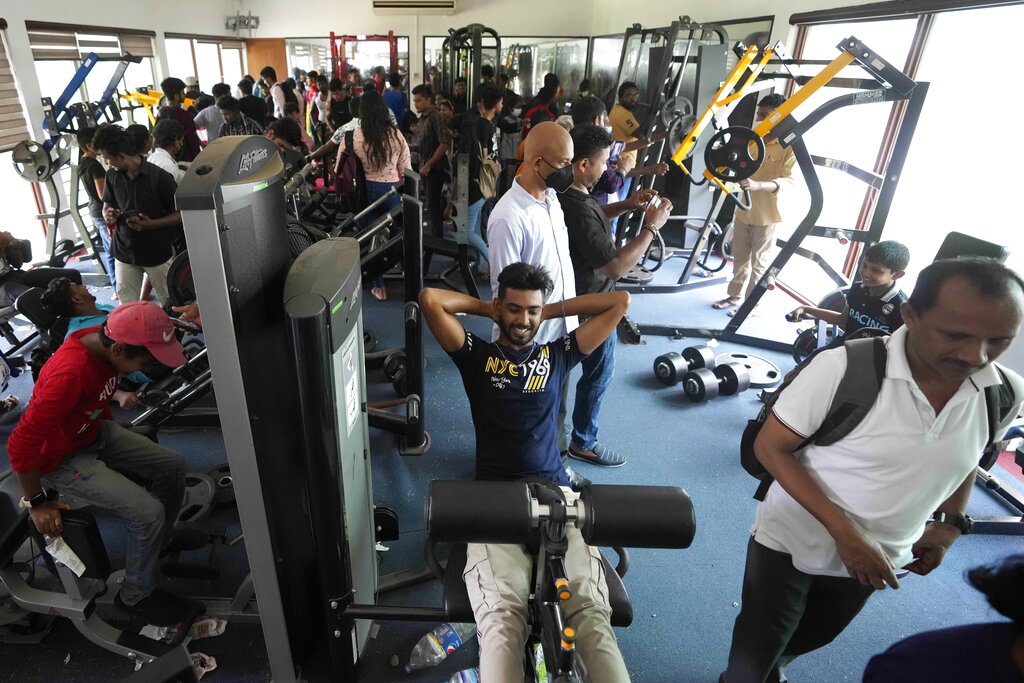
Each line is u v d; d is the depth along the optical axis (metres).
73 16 6.14
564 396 2.75
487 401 1.69
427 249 4.17
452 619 1.51
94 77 6.62
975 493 2.72
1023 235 3.37
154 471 1.94
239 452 1.28
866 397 1.15
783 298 4.89
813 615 1.51
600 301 1.79
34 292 2.68
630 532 1.03
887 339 1.18
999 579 0.71
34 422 1.51
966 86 3.70
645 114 5.39
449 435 3.00
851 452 1.20
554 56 10.49
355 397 1.52
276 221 1.35
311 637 1.80
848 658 1.94
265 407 1.32
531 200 2.11
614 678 1.33
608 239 2.32
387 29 10.47
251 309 1.22
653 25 7.65
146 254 3.47
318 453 1.34
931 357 1.04
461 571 1.59
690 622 2.05
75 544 1.65
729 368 3.43
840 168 3.42
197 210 1.03
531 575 1.50
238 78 10.72
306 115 9.12
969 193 3.72
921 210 4.14
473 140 4.61
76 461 1.73
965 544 2.44
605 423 3.16
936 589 2.22
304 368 1.25
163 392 2.74
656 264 5.62
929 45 3.91
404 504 2.53
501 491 1.03
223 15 9.89
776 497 1.40
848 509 1.24
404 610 1.60
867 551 1.14
